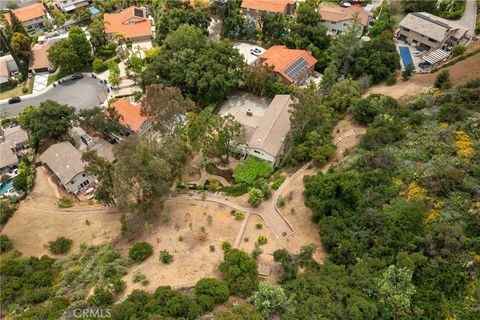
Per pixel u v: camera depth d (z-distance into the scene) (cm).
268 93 9625
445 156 6062
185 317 4425
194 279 5225
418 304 4478
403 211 5356
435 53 10406
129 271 5503
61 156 7975
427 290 4569
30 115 8656
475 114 6619
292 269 5166
